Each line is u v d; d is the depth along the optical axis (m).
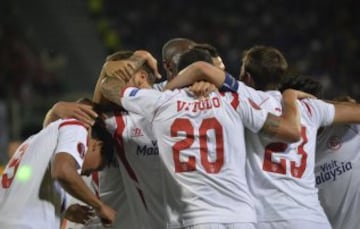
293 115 16.33
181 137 15.77
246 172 16.48
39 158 15.74
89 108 16.39
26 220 15.42
